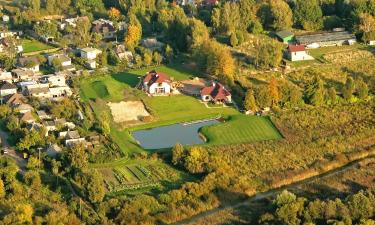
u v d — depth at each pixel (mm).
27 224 150500
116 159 190500
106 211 161250
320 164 190000
